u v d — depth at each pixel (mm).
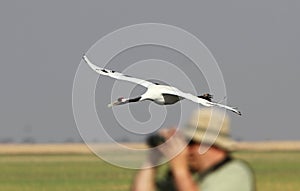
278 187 95125
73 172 150375
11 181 119938
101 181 115562
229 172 12875
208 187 12750
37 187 104688
